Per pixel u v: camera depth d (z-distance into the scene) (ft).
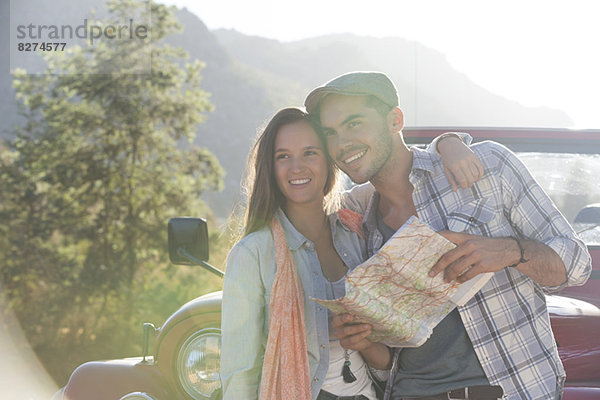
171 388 11.85
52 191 42.50
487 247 8.52
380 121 9.48
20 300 39.96
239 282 9.15
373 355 9.53
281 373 8.88
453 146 9.45
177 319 11.80
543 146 15.35
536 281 8.89
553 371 9.07
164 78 44.06
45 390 30.55
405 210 9.88
